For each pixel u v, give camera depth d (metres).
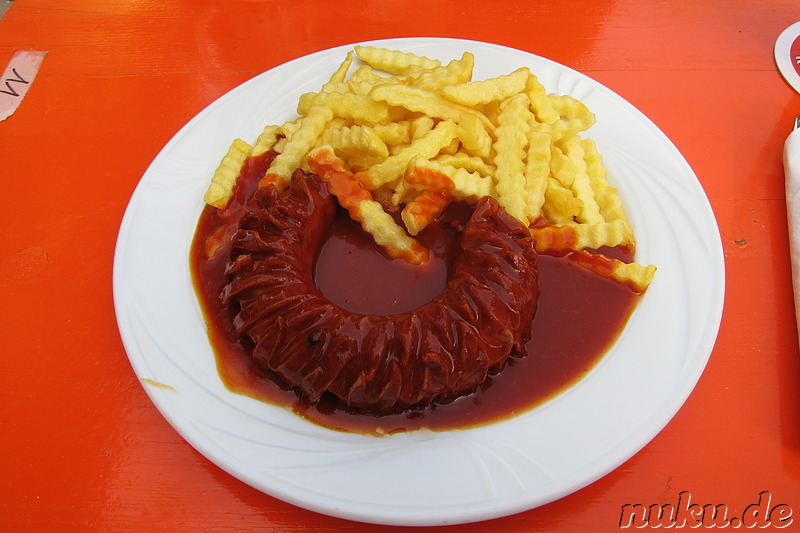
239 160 0.36
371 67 0.41
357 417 0.28
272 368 0.29
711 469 0.28
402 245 0.33
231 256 0.31
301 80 0.41
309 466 0.26
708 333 0.30
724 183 0.39
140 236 0.34
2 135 0.42
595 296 0.31
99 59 0.46
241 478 0.26
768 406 0.30
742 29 0.47
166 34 0.48
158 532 0.27
